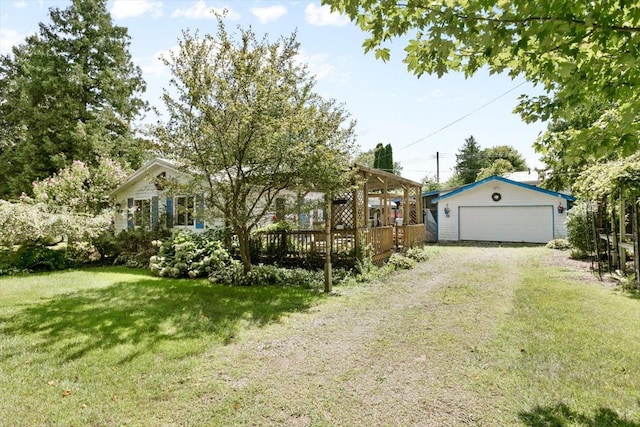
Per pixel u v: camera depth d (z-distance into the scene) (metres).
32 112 19.03
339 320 5.00
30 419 2.61
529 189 16.64
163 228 11.91
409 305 5.73
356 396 2.91
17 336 4.38
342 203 9.77
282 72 7.04
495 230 17.50
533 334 4.18
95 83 20.31
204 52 6.72
